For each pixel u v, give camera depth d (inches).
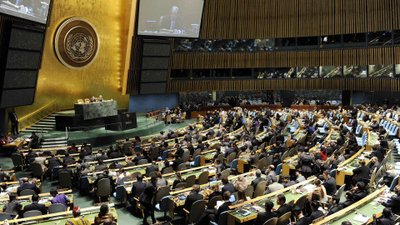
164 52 1283.2
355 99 1298.0
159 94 1385.3
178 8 1228.5
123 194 482.0
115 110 996.6
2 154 768.9
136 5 1160.2
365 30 1205.7
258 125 978.7
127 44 1187.9
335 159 567.2
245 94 1441.9
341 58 1263.5
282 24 1338.6
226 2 1378.0
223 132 870.4
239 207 382.0
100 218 334.3
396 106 1111.6
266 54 1370.6
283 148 663.1
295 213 361.1
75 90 1079.0
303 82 1336.1
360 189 410.9
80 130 927.7
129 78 1229.7
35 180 510.3
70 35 1045.8
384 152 589.0
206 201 403.9
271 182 472.7
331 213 368.2
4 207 395.5
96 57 1126.4
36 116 966.4
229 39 1396.4
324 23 1275.8
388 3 1153.4
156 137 884.0
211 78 1419.8
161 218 458.9
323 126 976.9
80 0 1063.0
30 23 832.3
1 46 776.9
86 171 544.7
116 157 676.1
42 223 344.5
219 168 542.3
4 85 789.2
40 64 891.4
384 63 1178.6
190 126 972.6
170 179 515.8
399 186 418.6
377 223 314.7
